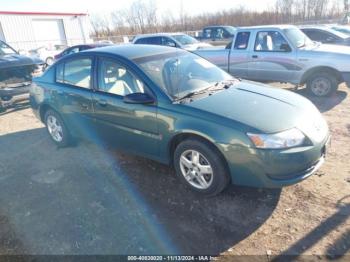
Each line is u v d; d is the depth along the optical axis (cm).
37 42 2569
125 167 406
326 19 3138
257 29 750
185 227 285
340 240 254
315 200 306
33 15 2512
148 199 332
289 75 714
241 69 788
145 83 344
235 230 276
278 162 276
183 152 328
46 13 2595
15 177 403
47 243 277
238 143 283
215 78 400
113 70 377
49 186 373
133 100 331
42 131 584
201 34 1911
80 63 418
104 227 292
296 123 294
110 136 397
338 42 977
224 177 306
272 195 320
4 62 687
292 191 323
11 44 2416
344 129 484
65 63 444
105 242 273
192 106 315
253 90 366
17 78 716
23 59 727
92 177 386
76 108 426
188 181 336
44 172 411
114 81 376
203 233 276
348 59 639
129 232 283
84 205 329
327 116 559
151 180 369
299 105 330
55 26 2700
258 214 294
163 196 335
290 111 311
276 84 869
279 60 717
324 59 660
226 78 410
